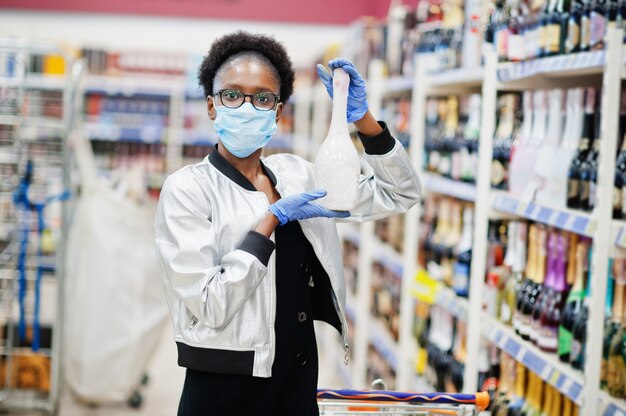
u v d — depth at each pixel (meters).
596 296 2.38
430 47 4.12
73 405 5.00
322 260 2.02
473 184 3.50
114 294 4.75
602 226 2.36
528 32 2.94
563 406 2.84
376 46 5.39
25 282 4.48
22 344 4.60
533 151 2.94
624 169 2.40
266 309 1.90
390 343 4.53
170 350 6.57
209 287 1.81
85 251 4.77
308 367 2.01
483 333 3.20
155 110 9.42
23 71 4.51
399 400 2.23
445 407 2.25
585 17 2.59
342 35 10.43
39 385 4.80
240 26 10.35
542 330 2.77
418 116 4.09
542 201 2.84
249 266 1.80
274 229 1.93
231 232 1.91
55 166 8.16
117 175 5.31
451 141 3.79
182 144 9.62
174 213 1.88
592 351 2.39
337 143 1.96
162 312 4.91
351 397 2.24
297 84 9.23
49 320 5.22
